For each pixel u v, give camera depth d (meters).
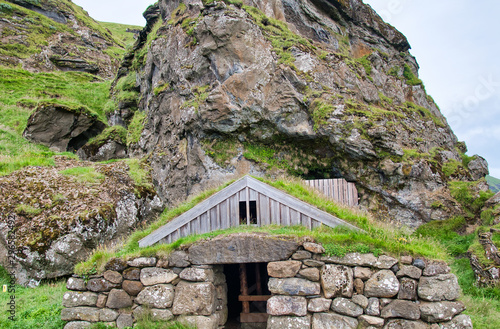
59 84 24.66
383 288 5.02
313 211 6.16
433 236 11.40
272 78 13.13
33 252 8.91
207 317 5.57
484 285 8.25
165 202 13.38
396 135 12.92
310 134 12.35
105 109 21.25
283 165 12.87
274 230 5.92
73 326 5.90
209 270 5.80
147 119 16.95
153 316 5.69
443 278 4.95
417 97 20.59
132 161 14.53
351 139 11.88
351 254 5.27
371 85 16.22
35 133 16.84
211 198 6.68
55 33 32.22
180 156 13.55
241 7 14.36
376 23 21.22
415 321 4.85
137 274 5.96
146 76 17.62
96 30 38.78
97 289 6.01
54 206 10.20
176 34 15.02
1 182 10.73
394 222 11.93
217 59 13.25
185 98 13.88
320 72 13.88
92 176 12.19
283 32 14.90
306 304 5.22
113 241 10.41
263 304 7.28
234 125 12.50
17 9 30.89
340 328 5.02
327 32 18.06
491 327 6.02
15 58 26.45
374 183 12.33
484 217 11.22
